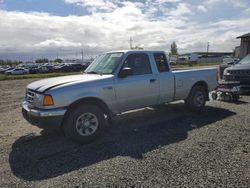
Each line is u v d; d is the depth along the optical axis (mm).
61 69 50562
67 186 3375
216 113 7180
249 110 7441
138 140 5109
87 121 5102
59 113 4750
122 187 3297
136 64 5992
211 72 7660
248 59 11539
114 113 5625
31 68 50438
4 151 4762
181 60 61250
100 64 6121
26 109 5133
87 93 5055
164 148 4602
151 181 3416
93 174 3689
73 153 4555
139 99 5957
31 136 5648
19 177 3693
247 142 4750
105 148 4734
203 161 3979
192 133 5422
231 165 3814
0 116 7871
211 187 3223
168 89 6547
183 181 3387
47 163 4152
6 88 17984
